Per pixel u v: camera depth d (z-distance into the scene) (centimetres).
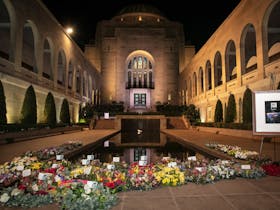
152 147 1579
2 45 2761
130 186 511
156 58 5600
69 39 3409
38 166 682
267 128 737
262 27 2009
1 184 507
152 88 5531
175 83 5572
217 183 556
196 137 1989
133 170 605
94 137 1980
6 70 1836
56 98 2964
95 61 5759
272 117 736
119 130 3253
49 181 511
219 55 3238
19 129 1703
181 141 1883
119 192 495
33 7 2288
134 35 5606
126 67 5631
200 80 4050
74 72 3681
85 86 4422
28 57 3341
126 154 1258
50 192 454
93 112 4025
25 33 2916
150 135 2764
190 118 3728
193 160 760
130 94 5494
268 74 1931
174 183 531
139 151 1379
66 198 422
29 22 2284
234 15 2555
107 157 1152
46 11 2588
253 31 2550
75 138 1877
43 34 2522
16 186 496
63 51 3216
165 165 666
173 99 5525
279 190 501
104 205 404
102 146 1642
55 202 436
